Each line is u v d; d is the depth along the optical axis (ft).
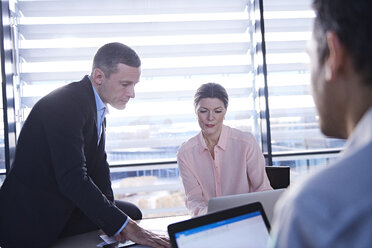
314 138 11.11
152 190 10.67
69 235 5.42
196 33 11.00
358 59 1.13
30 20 10.34
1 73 9.09
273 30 11.12
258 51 10.47
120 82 5.41
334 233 0.93
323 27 1.27
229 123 11.18
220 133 6.41
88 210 4.59
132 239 4.48
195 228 2.60
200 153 6.44
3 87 9.09
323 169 1.10
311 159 10.97
